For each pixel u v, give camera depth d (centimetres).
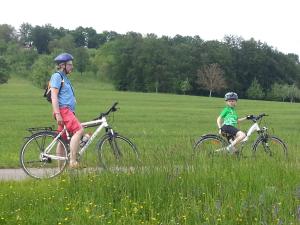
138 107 6084
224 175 889
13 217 727
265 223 663
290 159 1020
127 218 715
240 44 15638
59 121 1071
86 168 948
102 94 9950
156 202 796
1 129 2658
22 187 899
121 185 845
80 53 18250
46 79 12294
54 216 735
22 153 1075
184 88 14962
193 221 706
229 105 1367
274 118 4447
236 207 736
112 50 16412
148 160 934
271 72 15262
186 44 16038
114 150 1094
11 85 13300
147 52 15562
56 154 1075
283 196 780
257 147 1346
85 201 788
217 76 14662
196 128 3088
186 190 830
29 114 4203
